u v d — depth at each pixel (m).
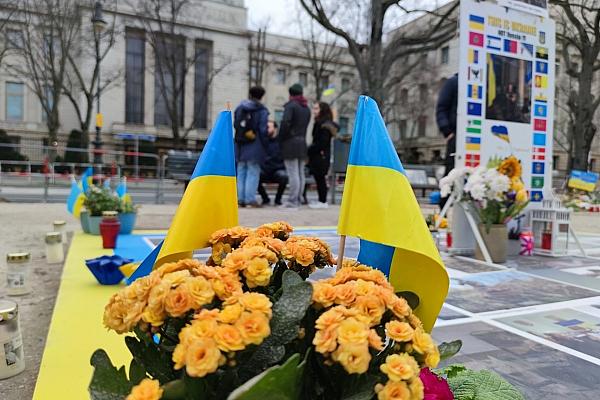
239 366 1.21
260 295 1.25
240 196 10.35
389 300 1.33
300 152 10.40
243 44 39.69
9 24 31.11
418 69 36.16
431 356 1.26
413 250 1.58
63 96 35.97
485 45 5.67
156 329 1.28
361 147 1.78
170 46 35.31
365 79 20.84
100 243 5.68
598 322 3.02
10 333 2.31
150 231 6.92
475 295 3.70
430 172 21.84
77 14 30.27
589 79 22.53
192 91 39.00
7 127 35.75
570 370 2.26
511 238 5.82
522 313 3.21
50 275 4.47
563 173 35.97
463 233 5.62
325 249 1.82
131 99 37.59
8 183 17.72
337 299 1.31
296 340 1.32
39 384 1.99
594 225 10.56
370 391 1.20
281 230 1.94
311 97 42.50
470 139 5.63
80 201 6.80
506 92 5.81
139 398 1.09
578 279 4.31
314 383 1.31
